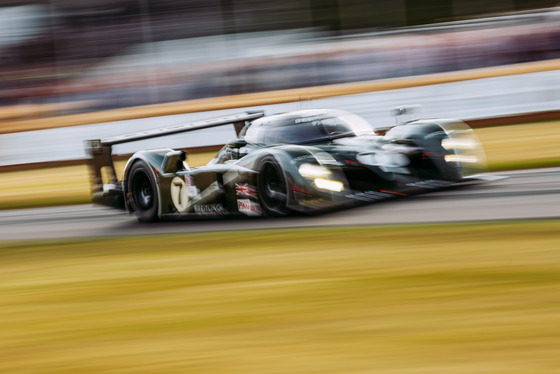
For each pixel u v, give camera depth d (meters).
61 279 8.97
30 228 15.05
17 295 8.29
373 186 12.21
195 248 10.19
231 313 6.58
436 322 5.74
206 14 53.09
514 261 7.52
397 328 5.69
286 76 43.16
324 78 42.09
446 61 38.41
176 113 37.53
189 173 12.67
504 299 6.21
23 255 11.38
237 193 11.89
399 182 12.52
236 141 12.35
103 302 7.48
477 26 38.59
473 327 5.54
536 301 6.07
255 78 44.75
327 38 46.59
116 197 14.84
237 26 49.97
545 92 27.34
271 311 6.52
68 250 11.36
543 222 9.50
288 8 51.59
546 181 13.10
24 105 50.94
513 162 17.23
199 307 6.91
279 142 12.59
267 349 5.47
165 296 7.48
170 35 52.59
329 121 13.21
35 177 27.92
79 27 54.31
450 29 39.34
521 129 24.45
